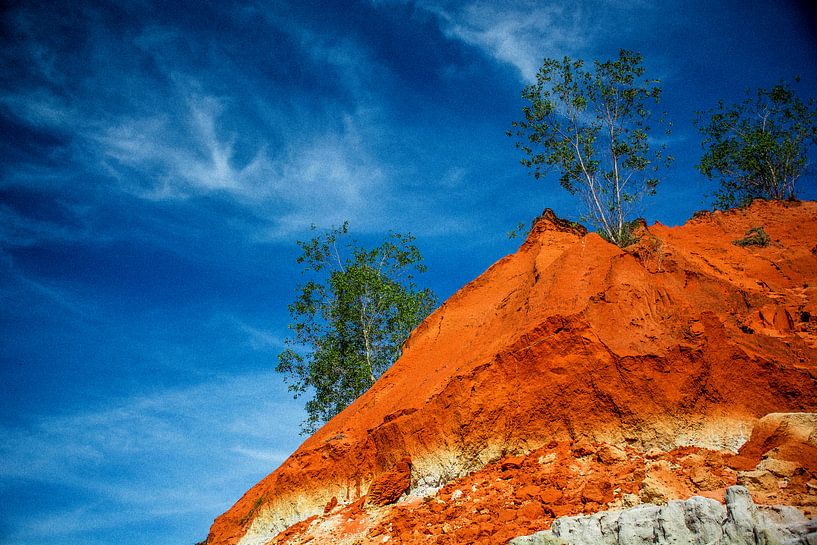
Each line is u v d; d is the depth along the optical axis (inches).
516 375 618.8
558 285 682.2
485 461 593.6
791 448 459.8
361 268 1371.8
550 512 486.0
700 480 462.6
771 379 550.0
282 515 713.6
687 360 567.5
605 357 586.9
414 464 636.1
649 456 514.3
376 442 687.1
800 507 409.1
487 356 663.1
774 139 1212.5
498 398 614.9
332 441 735.1
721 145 1235.2
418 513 566.3
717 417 537.6
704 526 397.4
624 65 1019.9
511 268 872.3
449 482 600.4
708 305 651.5
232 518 812.0
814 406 530.6
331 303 1380.4
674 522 406.3
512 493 527.5
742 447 498.6
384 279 1392.7
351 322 1373.0
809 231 871.1
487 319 775.7
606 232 863.7
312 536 631.2
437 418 639.1
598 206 899.4
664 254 696.4
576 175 977.5
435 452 625.6
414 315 1366.9
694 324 593.3
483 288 872.3
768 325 647.8
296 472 725.3
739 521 386.9
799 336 621.9
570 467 530.3
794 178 1181.7
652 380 562.6
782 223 909.8
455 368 700.7
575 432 566.9
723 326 589.6
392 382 819.4
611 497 477.1
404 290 1395.2
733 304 663.1
